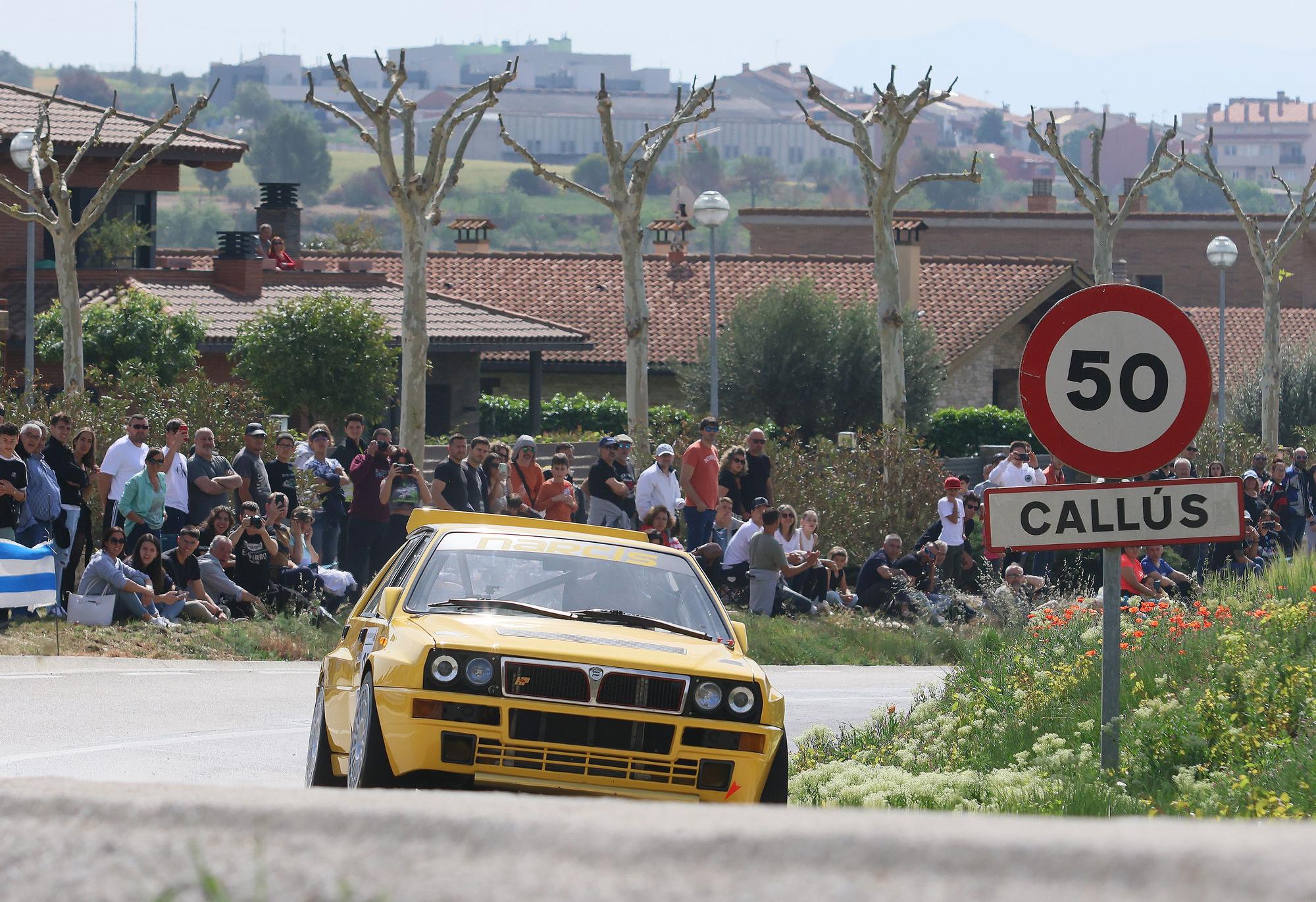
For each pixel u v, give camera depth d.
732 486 83.62
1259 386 184.12
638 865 9.24
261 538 64.50
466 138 88.94
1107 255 121.19
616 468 78.31
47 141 92.12
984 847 8.97
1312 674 33.31
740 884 8.83
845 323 158.50
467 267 194.62
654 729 27.41
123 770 34.78
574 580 31.66
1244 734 30.33
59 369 132.12
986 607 79.38
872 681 63.06
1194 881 8.28
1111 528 25.53
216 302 140.88
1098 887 8.38
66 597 61.56
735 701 27.88
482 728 26.91
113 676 50.16
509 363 172.62
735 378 159.25
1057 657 44.09
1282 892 7.99
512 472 76.69
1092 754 31.53
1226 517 25.64
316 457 73.19
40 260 140.00
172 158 145.00
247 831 10.48
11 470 54.78
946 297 188.88
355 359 123.75
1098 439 25.50
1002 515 25.39
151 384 85.00
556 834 9.78
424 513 35.38
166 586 61.12
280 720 44.38
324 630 64.31
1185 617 44.53
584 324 183.25
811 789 32.53
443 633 27.94
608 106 100.25
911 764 36.03
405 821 10.24
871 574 82.06
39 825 10.95
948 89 102.38
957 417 154.50
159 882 9.73
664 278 194.12
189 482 65.12
